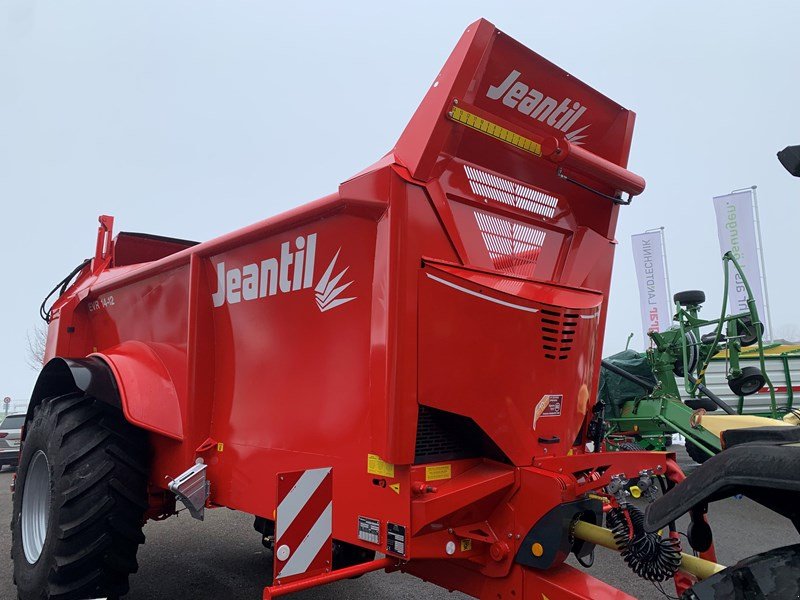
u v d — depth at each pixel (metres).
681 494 1.52
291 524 2.16
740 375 6.29
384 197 2.22
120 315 4.32
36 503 3.67
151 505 3.71
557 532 2.16
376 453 2.20
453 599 3.93
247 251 3.03
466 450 2.46
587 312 2.68
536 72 2.51
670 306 15.77
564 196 2.92
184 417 3.29
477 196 2.48
